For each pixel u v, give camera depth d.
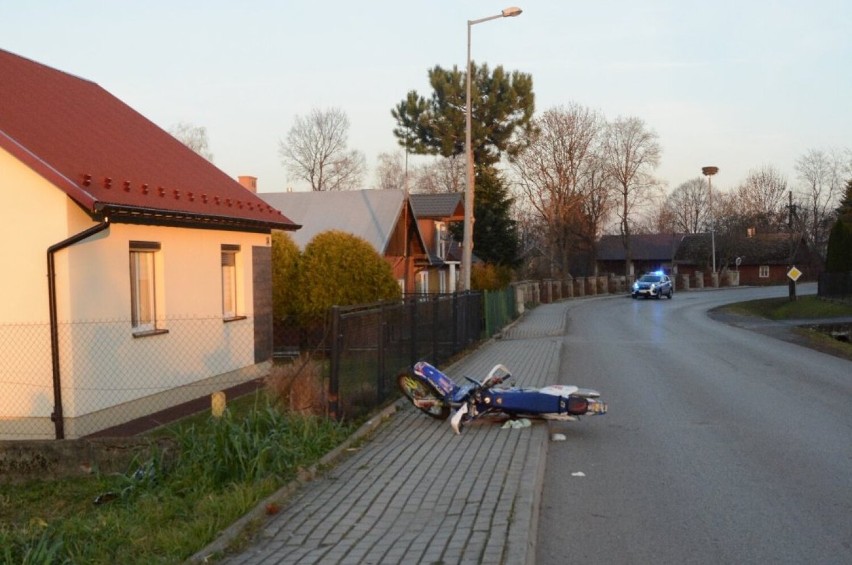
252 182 32.03
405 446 9.34
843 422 11.27
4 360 11.43
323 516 6.59
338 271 20.66
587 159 68.38
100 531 6.79
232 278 16.42
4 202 11.37
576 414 10.50
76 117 14.72
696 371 17.50
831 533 6.34
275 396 10.50
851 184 68.50
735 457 9.09
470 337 23.00
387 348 12.38
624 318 38.66
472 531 6.12
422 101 52.38
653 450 9.52
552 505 7.25
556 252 73.19
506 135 52.19
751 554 5.88
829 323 34.28
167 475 8.34
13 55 15.41
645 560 5.79
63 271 11.22
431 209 43.38
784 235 92.12
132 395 12.60
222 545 5.87
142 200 12.66
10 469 9.31
